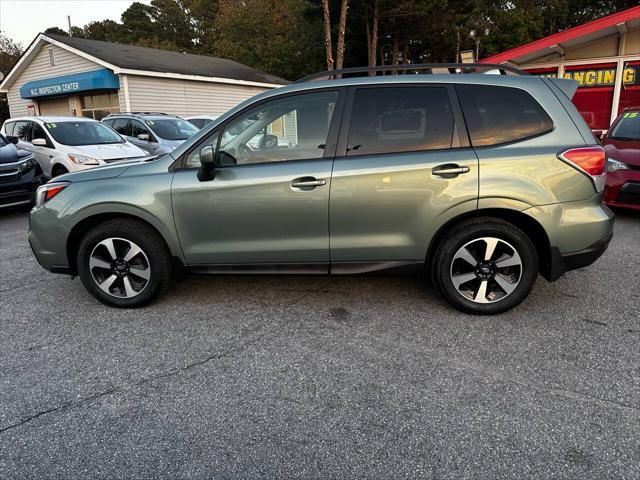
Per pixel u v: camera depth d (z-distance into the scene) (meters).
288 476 1.96
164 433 2.24
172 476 1.97
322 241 3.39
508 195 3.14
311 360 2.88
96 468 2.03
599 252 3.25
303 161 3.34
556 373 2.66
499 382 2.59
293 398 2.49
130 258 3.62
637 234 5.71
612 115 12.97
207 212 3.43
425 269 3.43
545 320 3.35
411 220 3.28
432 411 2.35
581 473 1.92
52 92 18.70
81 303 3.90
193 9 46.19
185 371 2.79
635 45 12.27
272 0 37.00
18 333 3.36
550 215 3.15
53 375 2.78
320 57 31.69
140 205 3.46
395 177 3.22
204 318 3.53
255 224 3.41
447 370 2.72
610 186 6.11
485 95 3.26
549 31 40.88
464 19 26.58
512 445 2.10
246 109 3.45
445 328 3.26
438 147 3.25
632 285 4.00
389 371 2.73
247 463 2.04
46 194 3.67
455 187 3.18
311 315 3.54
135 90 16.98
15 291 4.23
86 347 3.12
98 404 2.48
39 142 8.70
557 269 3.26
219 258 3.53
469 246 3.31
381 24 25.77
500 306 3.36
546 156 3.14
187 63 20.70
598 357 2.82
